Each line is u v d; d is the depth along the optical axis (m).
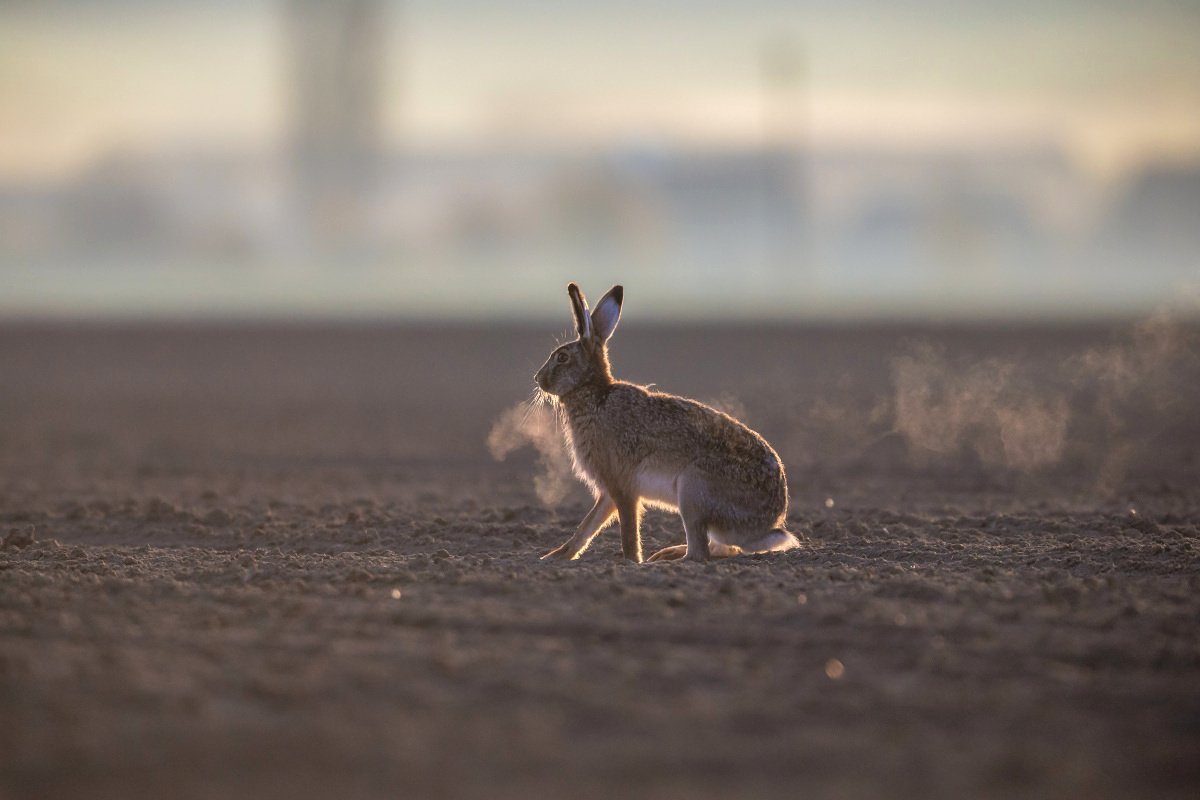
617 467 32.78
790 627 24.23
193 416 84.69
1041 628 24.45
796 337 161.00
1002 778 16.83
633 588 27.56
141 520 41.03
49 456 64.19
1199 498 46.78
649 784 16.45
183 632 23.84
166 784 16.30
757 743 17.95
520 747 17.66
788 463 61.00
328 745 17.64
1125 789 16.56
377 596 27.17
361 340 161.50
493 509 43.47
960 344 145.88
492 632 23.91
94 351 145.62
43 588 28.02
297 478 55.47
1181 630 24.23
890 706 19.66
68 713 18.80
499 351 145.75
